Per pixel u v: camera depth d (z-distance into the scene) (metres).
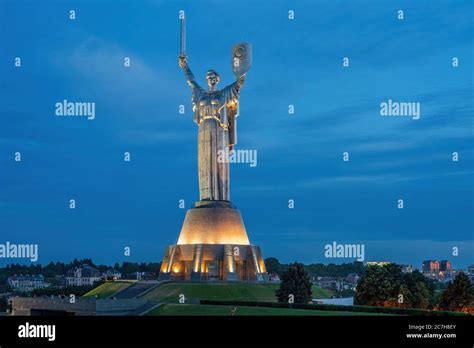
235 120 129.12
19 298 110.25
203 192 127.81
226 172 127.69
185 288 112.56
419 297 107.69
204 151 127.56
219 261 121.94
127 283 126.56
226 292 111.81
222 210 124.62
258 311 88.56
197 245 120.38
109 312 98.19
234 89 127.12
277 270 197.38
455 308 101.44
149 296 112.50
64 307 102.69
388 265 110.69
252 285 116.00
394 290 105.94
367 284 106.56
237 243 124.31
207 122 127.75
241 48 127.00
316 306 92.56
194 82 131.38
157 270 198.88
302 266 106.62
